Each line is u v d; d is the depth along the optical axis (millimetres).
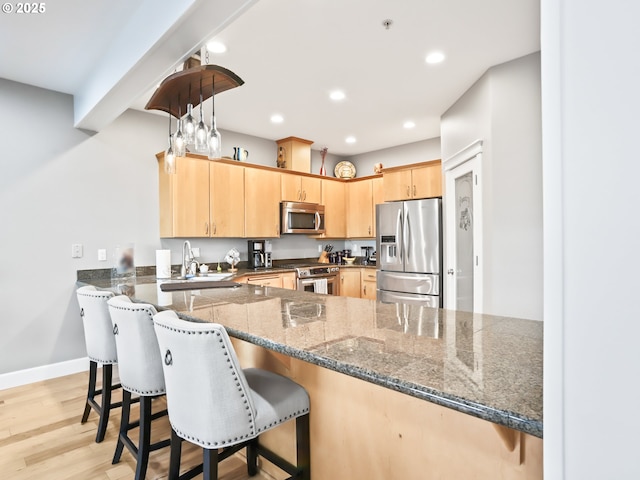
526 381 848
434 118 4098
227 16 1698
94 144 3449
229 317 1592
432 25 2328
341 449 1436
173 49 1978
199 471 1494
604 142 441
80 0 2012
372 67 2883
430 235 4070
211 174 4016
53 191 3217
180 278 3416
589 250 456
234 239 4625
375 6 2139
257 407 1307
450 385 826
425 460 1173
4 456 2033
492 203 2850
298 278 4617
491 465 1022
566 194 476
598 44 443
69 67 2783
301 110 3824
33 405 2670
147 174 3795
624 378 430
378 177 5277
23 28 2268
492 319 1532
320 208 5191
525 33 2422
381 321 1496
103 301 2102
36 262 3133
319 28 2354
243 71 2938
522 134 2705
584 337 462
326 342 1185
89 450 2090
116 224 3578
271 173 4645
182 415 1254
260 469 1875
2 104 2975
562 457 484
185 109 2359
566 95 474
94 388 2387
